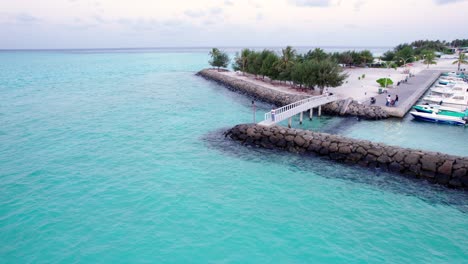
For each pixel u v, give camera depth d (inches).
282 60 2696.9
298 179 938.1
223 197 822.5
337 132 1396.4
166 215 730.8
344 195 837.2
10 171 984.9
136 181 919.7
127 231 668.1
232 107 2068.2
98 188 870.4
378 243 628.7
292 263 569.9
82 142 1293.1
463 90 1926.7
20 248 612.4
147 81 3617.1
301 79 2266.2
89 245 621.6
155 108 2021.4
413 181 918.4
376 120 1612.9
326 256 588.7
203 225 690.8
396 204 789.2
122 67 5935.0
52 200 799.7
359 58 4392.2
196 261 575.8
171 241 634.2
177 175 964.6
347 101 1795.0
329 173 981.8
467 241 637.9
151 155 1142.3
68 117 1749.5
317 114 1787.6
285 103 2081.7
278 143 1200.8
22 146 1233.4
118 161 1080.8
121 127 1537.9
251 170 1007.0
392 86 2453.2
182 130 1478.8
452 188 870.4
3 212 739.4
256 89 2559.1
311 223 700.7
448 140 1263.5
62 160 1086.4
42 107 2030.0
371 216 730.8
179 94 2637.8
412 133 1369.3
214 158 1112.2
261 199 812.6
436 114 1541.6
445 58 5802.2
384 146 1047.0
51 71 4977.9
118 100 2321.6
